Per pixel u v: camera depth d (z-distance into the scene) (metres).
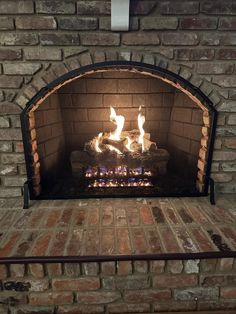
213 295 1.29
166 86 2.32
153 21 1.54
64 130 2.45
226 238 1.37
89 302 1.27
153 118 2.45
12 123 1.67
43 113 2.05
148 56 1.60
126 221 1.55
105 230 1.45
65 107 2.35
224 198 1.86
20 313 1.28
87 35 1.54
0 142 1.70
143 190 1.97
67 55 1.57
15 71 1.58
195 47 1.59
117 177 2.10
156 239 1.36
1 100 1.63
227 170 1.84
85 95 2.30
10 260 1.18
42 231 1.44
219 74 1.64
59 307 1.27
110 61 1.59
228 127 1.75
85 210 1.69
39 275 1.21
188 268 1.24
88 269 1.22
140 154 2.09
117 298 1.27
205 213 1.65
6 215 1.63
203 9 1.53
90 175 2.16
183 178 2.23
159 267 1.23
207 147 1.79
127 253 1.24
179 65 1.62
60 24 1.52
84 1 1.49
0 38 1.53
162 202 1.81
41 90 1.62
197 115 2.09
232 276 1.27
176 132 2.40
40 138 2.02
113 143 2.16
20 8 1.48
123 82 2.28
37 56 1.56
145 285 1.26
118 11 1.47
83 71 1.59
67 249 1.27
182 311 1.31
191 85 1.65
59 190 1.97
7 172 1.76
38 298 1.25
